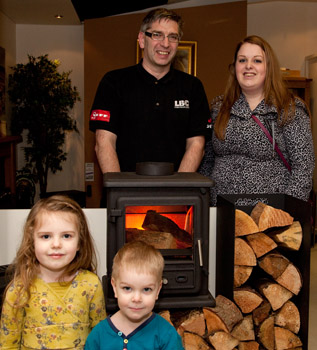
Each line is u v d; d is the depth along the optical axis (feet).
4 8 17.04
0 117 17.34
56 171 20.48
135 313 4.54
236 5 16.34
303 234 6.58
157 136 7.64
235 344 6.19
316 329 9.16
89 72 16.43
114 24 16.29
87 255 5.17
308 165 7.09
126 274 4.53
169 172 6.01
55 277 4.92
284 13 18.03
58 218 4.79
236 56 7.41
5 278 5.79
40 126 18.63
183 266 5.73
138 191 5.57
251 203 7.15
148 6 17.34
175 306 5.75
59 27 19.97
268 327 6.66
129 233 5.94
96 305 5.07
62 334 4.83
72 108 20.07
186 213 6.21
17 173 19.69
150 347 4.64
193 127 7.83
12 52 19.31
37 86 18.29
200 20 16.25
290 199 6.93
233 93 7.59
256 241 6.66
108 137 7.47
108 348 4.64
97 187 16.96
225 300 6.39
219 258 6.79
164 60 7.48
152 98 7.61
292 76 16.74
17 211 6.47
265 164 7.29
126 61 16.42
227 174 7.41
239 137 7.26
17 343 4.90
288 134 7.13
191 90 7.84
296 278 6.67
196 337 6.18
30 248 4.90
